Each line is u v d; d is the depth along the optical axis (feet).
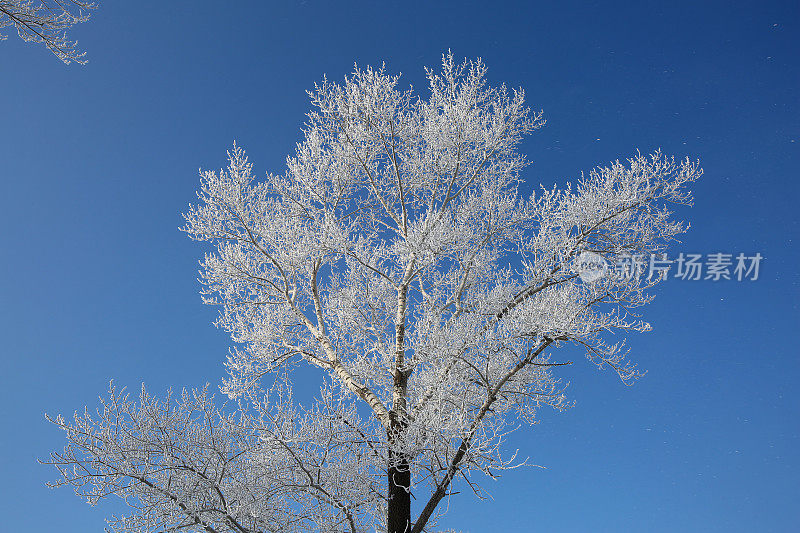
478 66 21.66
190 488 16.17
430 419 16.83
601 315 17.69
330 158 22.58
